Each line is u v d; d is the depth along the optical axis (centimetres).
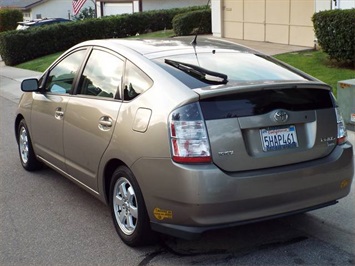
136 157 408
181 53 471
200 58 465
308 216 497
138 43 505
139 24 2512
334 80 1026
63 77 561
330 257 417
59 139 544
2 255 438
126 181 434
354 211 506
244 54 495
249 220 389
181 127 380
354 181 563
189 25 2088
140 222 419
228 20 1853
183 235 389
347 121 776
